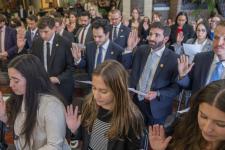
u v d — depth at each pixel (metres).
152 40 2.73
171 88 2.73
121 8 8.54
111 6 9.24
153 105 2.75
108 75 1.49
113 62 1.57
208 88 1.09
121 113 1.54
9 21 8.02
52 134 1.50
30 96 1.54
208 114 1.05
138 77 2.88
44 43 3.34
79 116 1.66
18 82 1.52
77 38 5.23
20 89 1.54
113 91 1.51
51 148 1.47
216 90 1.07
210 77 2.32
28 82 1.53
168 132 1.37
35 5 14.02
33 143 1.58
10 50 4.82
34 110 1.54
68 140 1.73
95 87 1.53
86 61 3.32
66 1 12.38
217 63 2.30
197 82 2.39
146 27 5.89
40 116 1.53
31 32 5.21
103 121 1.60
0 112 1.73
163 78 2.75
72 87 3.40
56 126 1.51
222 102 1.02
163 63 2.76
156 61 2.79
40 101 1.55
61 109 1.57
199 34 3.84
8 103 1.71
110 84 1.49
